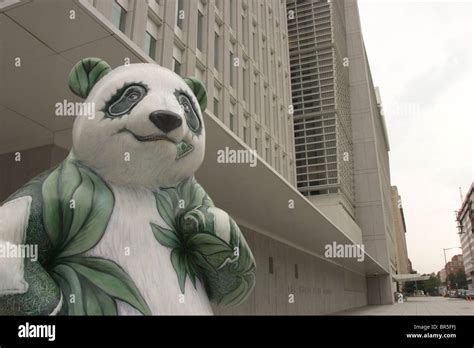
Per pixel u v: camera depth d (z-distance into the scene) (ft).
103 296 7.73
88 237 8.18
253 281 10.25
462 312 72.08
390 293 126.72
